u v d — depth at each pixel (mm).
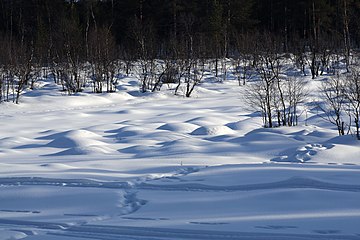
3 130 22172
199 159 12062
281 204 7141
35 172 10133
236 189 8297
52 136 19141
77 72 41094
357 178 8688
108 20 54469
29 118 26391
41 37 44469
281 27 57031
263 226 6055
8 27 57000
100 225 6328
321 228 5926
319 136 16188
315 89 31391
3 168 10773
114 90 37906
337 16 50250
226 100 33219
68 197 7945
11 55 39812
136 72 42875
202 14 53375
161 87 39312
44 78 43344
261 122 21422
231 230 5926
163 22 54688
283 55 45406
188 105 31234
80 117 26734
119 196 7938
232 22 53625
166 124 20828
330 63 44844
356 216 6398
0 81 32531
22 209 7387
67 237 5918
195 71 38156
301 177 8633
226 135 17125
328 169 9664
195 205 7262
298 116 21672
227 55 50875
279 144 13859
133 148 14711
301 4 52156
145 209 7117
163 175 9727
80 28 47594
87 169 10445
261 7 59125
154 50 45188
